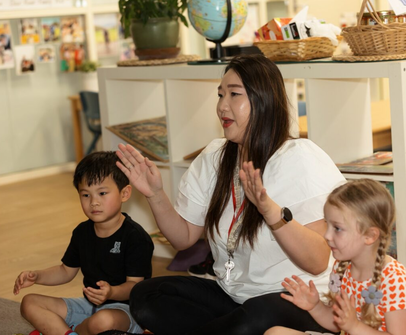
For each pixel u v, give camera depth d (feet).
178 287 6.71
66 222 13.41
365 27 7.43
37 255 11.25
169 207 6.64
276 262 6.25
